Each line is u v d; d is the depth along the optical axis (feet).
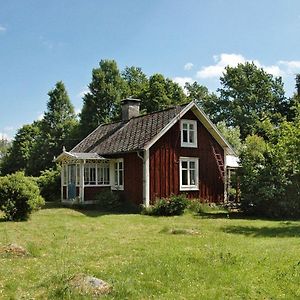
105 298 24.53
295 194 73.31
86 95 192.03
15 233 51.42
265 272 30.60
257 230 54.80
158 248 40.19
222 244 42.39
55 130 203.72
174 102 180.45
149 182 82.74
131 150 84.07
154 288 26.91
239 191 81.46
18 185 65.46
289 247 40.57
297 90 187.32
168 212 76.07
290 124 65.36
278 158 74.49
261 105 195.00
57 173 117.60
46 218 68.49
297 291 26.55
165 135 86.28
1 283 27.73
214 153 92.73
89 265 32.71
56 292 25.34
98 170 92.84
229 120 196.75
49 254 37.50
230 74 199.82
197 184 89.86
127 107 106.11
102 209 85.51
